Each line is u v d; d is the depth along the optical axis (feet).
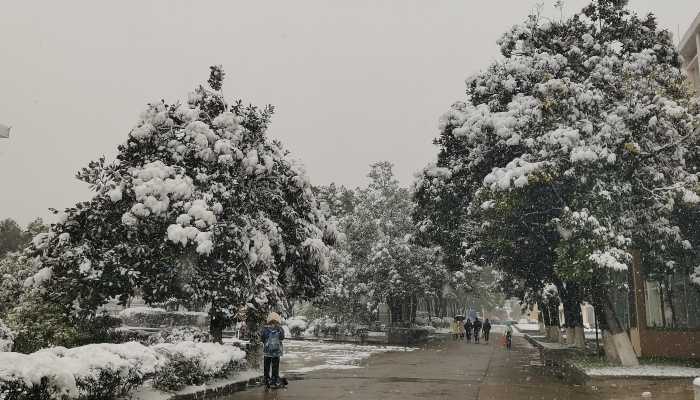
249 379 47.80
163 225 53.67
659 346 71.77
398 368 63.87
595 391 44.60
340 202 138.10
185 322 129.08
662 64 69.62
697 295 74.13
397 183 142.10
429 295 152.87
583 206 60.80
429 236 86.99
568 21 72.64
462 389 45.91
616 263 55.67
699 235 70.95
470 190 77.77
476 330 131.75
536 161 61.93
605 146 60.29
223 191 54.85
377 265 131.95
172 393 36.99
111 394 31.12
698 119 64.95
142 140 56.95
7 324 54.49
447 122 75.20
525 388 46.62
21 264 78.69
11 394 22.62
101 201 52.90
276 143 63.57
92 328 59.82
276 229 58.75
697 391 26.48
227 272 54.13
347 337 128.57
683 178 64.85
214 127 58.59
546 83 62.03
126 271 51.65
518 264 79.82
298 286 63.93
